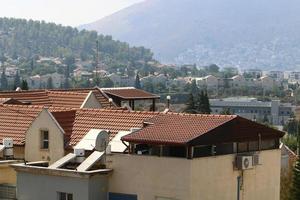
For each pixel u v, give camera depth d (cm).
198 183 3772
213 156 3888
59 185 3897
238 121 4088
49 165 4269
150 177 3831
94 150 4134
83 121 4631
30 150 4566
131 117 4556
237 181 4097
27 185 4019
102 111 4703
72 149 4397
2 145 4534
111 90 8225
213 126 3903
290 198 7056
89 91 7044
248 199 4191
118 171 3928
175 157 3775
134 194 3875
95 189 3850
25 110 5044
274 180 4444
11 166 4109
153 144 3781
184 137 3753
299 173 7044
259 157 4259
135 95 8338
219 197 3941
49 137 4500
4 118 4988
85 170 3853
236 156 4072
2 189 4244
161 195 3800
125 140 3875
